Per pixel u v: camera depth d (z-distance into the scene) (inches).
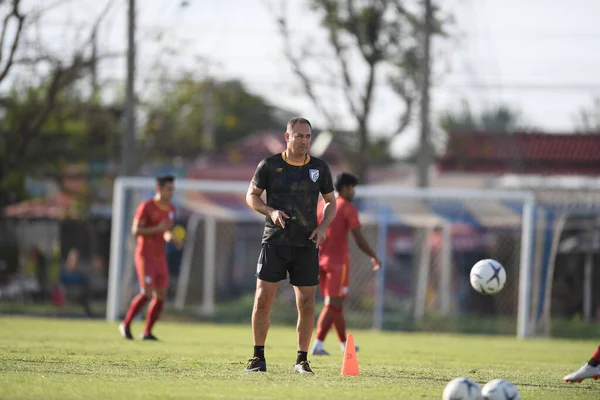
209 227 3186.5
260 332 1038.4
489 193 2677.2
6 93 3331.7
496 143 4544.8
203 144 4375.0
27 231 3735.2
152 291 1701.5
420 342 2050.9
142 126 3949.3
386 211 3073.3
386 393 846.5
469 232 3661.4
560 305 3139.8
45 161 3740.2
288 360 1269.7
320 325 1462.8
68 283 3373.5
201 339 1817.2
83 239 3811.5
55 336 1738.4
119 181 2733.8
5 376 916.0
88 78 3587.6
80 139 3836.1
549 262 2925.7
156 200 1704.0
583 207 3097.9
